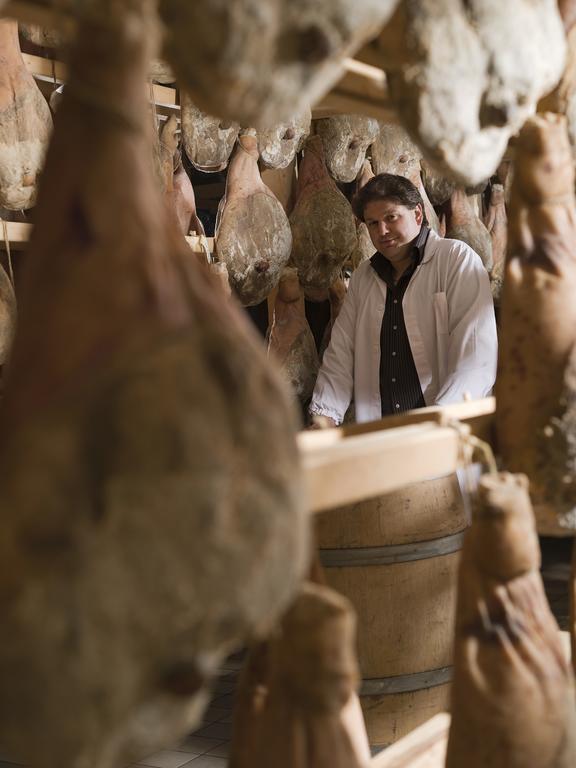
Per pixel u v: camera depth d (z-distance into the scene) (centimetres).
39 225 84
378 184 340
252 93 90
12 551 72
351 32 92
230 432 78
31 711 72
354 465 108
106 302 79
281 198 437
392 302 348
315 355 412
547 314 132
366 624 236
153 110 298
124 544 73
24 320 82
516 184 138
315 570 125
